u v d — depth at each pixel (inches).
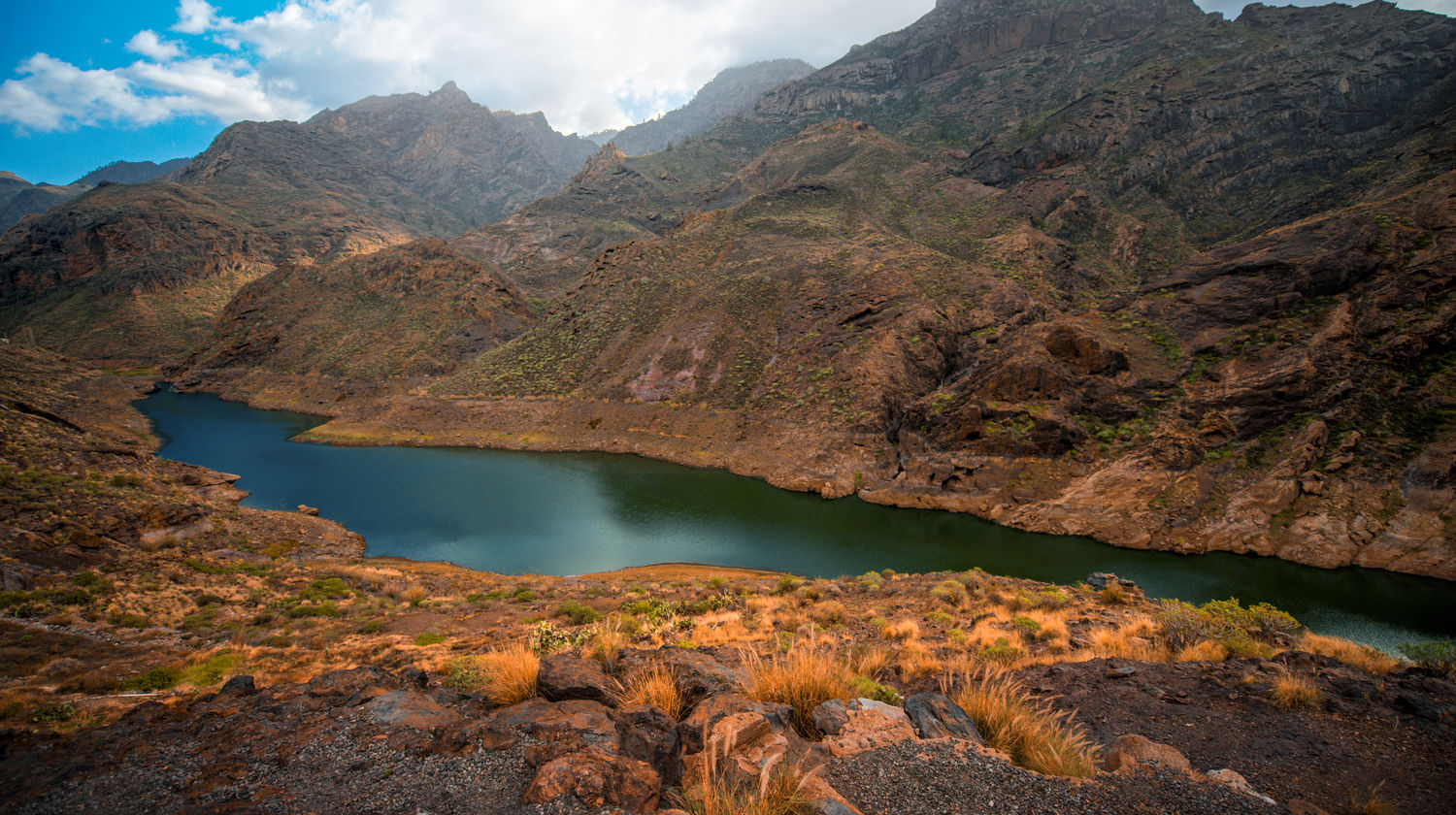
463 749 200.2
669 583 1187.3
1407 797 183.5
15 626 762.2
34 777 187.8
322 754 201.6
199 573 1120.2
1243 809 165.8
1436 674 315.6
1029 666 456.1
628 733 203.0
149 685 571.2
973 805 162.7
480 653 581.9
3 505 1096.8
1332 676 309.6
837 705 224.4
